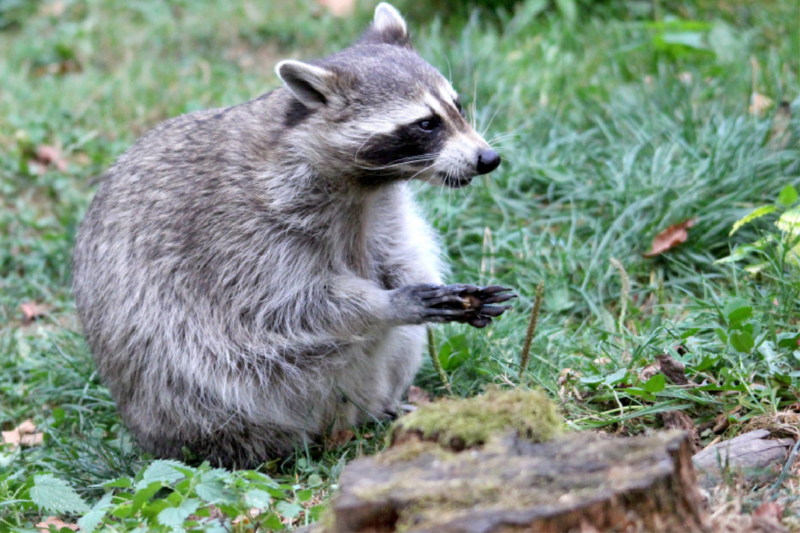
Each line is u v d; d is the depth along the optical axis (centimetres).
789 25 1406
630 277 1038
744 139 1112
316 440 897
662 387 745
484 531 447
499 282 1059
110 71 1686
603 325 966
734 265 969
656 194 1080
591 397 802
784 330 831
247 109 873
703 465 646
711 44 1406
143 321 851
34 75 1711
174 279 842
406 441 553
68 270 1245
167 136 899
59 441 919
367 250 908
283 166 831
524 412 549
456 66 1387
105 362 895
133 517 677
